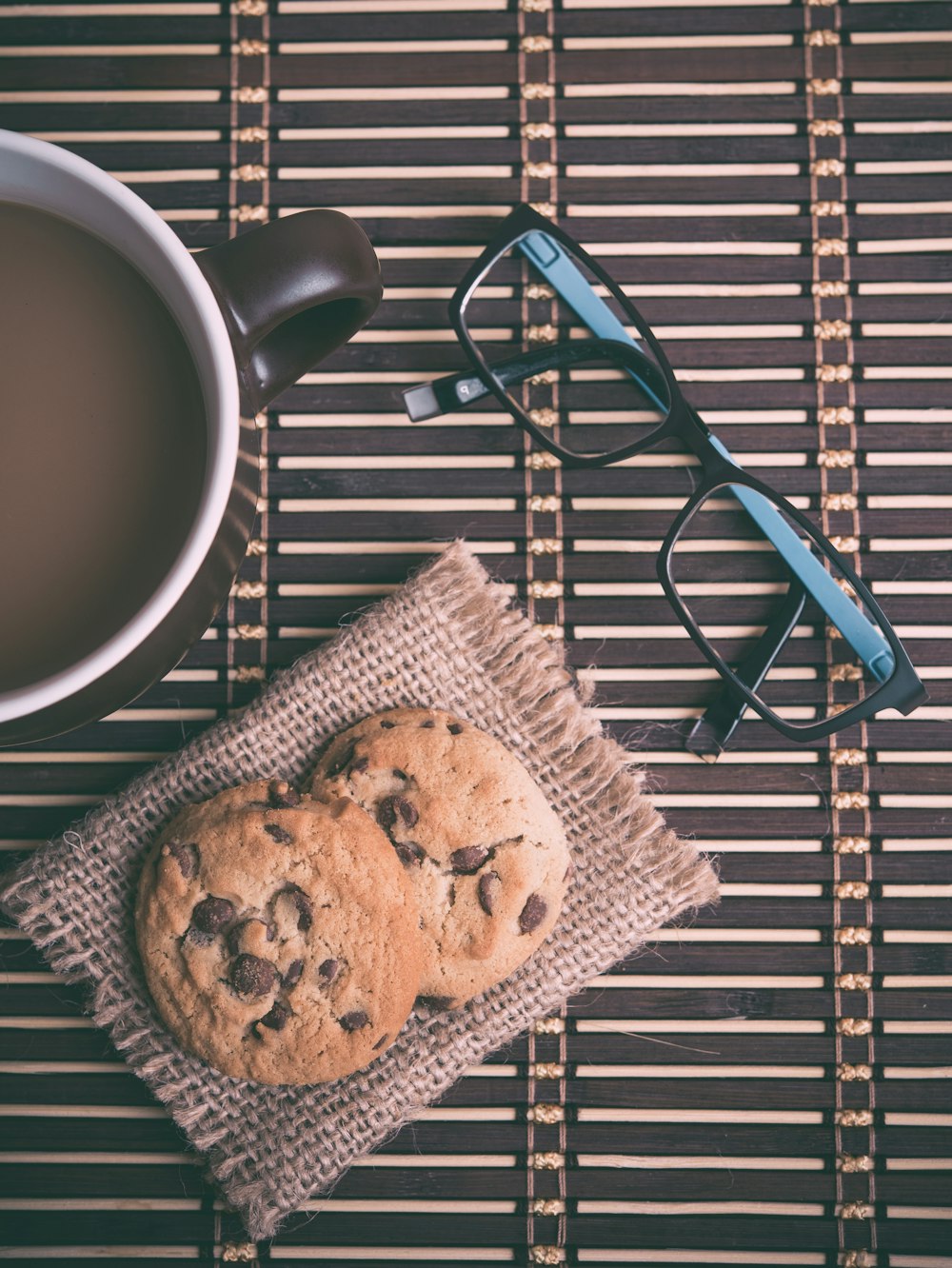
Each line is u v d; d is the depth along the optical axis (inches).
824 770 16.7
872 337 16.9
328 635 16.7
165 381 13.0
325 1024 15.3
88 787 16.6
